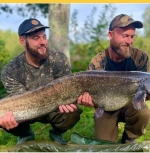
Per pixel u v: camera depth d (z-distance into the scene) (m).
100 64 1.68
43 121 1.72
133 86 1.49
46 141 1.56
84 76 1.51
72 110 1.53
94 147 1.50
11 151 1.51
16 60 1.66
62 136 1.81
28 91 1.52
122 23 1.58
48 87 1.51
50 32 3.46
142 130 1.67
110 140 1.70
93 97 1.52
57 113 1.64
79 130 2.01
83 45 4.64
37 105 1.51
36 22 1.59
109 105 1.52
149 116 1.63
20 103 1.50
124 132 1.72
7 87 1.62
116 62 1.66
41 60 1.65
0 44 4.46
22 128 1.68
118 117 1.72
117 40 1.60
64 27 3.44
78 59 4.55
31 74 1.64
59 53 1.69
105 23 4.37
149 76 1.49
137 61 1.67
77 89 1.51
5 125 1.49
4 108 1.48
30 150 1.52
